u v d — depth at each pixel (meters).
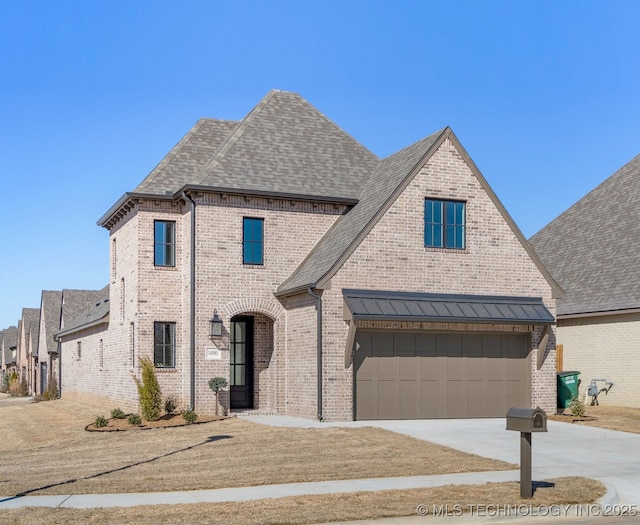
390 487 14.06
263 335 27.50
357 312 23.09
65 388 42.69
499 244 26.06
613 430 21.89
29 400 49.97
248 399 27.36
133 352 27.44
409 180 25.08
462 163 25.88
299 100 30.97
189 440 20.47
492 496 13.27
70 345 41.25
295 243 27.09
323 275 23.62
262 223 26.83
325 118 30.75
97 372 33.62
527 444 13.27
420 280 24.88
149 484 14.48
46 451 20.53
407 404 24.22
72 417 29.17
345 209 27.81
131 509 12.25
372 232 24.45
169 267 26.91
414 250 24.91
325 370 23.45
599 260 31.56
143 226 26.75
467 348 25.11
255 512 12.03
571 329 31.09
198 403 25.45
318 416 23.27
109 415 27.69
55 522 11.41
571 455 17.86
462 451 18.06
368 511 12.16
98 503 12.81
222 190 25.94
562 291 26.59
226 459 17.34
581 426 22.72
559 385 27.70
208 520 11.52
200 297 25.77
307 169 28.23
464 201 25.88
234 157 27.53
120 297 29.23
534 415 13.08
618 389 28.55
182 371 26.55
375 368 24.02
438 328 24.58
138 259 26.61
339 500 12.91
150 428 23.09
